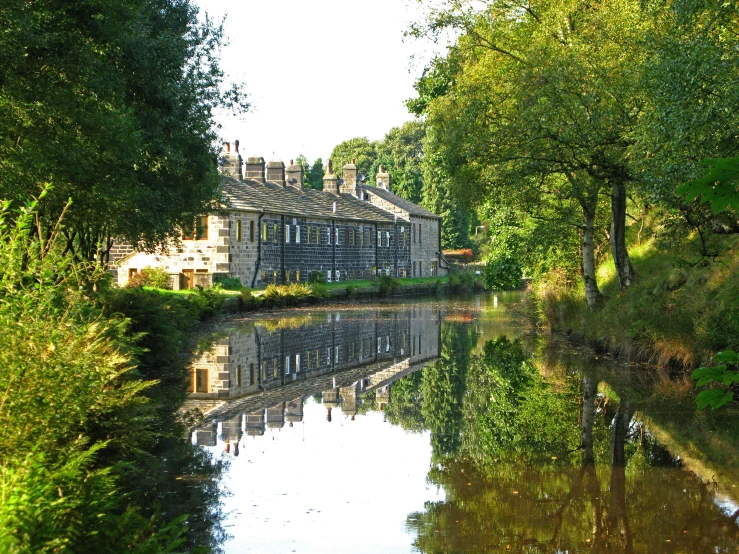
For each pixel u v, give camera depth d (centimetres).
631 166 1797
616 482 1059
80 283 1227
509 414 1516
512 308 3938
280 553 796
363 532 863
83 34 1582
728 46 1443
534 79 2036
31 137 1543
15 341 784
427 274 7825
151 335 2022
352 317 3872
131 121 1739
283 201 5375
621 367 2028
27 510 538
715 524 898
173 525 620
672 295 2158
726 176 367
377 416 1505
